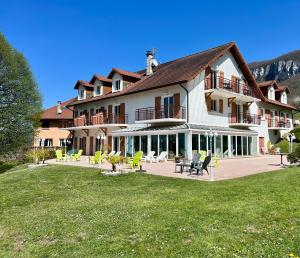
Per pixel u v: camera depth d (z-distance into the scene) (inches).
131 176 600.4
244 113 1390.3
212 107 1195.3
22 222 315.6
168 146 1048.2
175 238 245.0
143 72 1592.0
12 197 447.5
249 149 1310.3
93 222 299.6
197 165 638.5
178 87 1099.9
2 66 1534.2
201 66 1088.2
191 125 1037.2
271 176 543.5
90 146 1547.7
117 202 378.0
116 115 1360.7
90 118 1504.7
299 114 3144.7
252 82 1411.2
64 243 251.9
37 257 229.6
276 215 286.2
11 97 1550.2
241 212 301.4
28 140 1585.9
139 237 252.8
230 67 1301.7
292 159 748.0
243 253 211.2
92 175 634.8
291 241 225.9
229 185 458.0
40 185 545.0
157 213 316.2
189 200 365.7
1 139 1475.1
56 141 2017.7
